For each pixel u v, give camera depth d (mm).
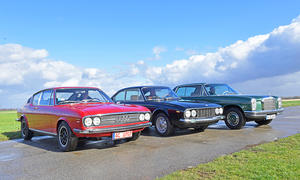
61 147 5883
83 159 4961
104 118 5539
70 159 5004
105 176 3832
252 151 4953
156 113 7930
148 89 8680
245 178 3379
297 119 11836
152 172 3947
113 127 5598
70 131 5617
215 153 5082
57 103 6441
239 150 5289
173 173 3730
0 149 6262
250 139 6641
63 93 6723
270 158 4344
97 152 5559
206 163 4219
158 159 4746
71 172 4109
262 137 6902
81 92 6969
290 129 8414
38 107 7078
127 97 9016
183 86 10641
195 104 7625
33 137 8328
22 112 7969
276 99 9438
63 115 5797
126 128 5789
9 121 21469
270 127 9078
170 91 9148
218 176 3510
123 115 5855
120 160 4766
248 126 9602
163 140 6840
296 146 5270
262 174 3500
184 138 7062
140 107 6539
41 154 5566
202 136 7355
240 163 4109
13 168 4461
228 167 3902
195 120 7246
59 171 4195
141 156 5035
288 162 4059
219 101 9133
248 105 8508
